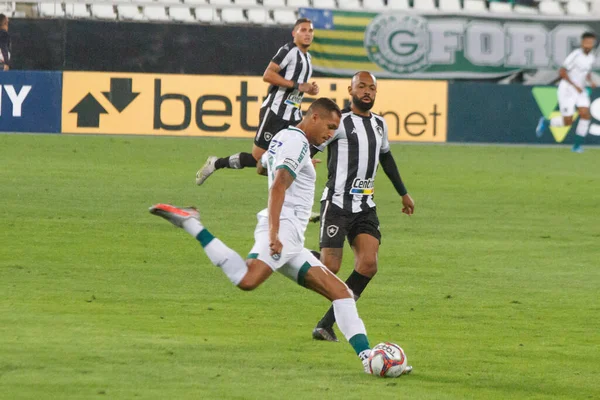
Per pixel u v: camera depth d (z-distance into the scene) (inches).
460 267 1448.1
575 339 1039.6
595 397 820.0
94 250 1469.0
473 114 3238.2
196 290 1234.0
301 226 884.0
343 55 3206.2
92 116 3088.1
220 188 2176.4
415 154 2940.5
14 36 3090.6
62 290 1195.9
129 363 869.8
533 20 3255.4
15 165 2384.4
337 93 3186.5
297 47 1688.0
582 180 2501.2
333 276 892.0
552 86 3257.9
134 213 1806.1
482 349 986.1
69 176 2241.6
